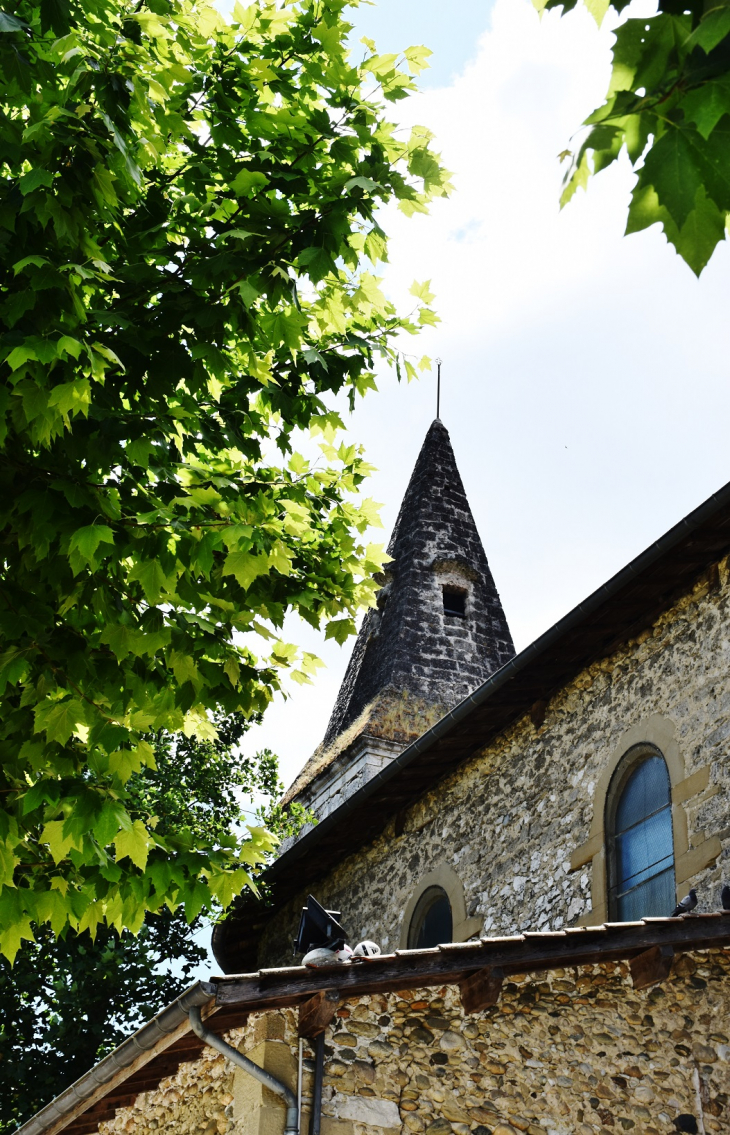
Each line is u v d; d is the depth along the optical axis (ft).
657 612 31.24
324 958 20.56
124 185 16.39
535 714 35.09
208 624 16.71
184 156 19.24
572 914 31.04
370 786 38.06
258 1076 18.85
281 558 16.85
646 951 22.52
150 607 16.15
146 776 49.06
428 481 75.72
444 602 69.97
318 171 17.81
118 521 15.93
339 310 18.86
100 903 17.08
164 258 16.99
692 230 7.73
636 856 29.89
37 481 15.43
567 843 32.14
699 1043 22.59
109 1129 24.22
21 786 16.60
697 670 29.27
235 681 16.99
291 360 18.78
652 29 7.68
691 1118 21.70
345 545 19.47
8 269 15.12
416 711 61.00
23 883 17.28
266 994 18.93
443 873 37.27
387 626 67.92
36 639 15.74
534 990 22.08
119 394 16.53
